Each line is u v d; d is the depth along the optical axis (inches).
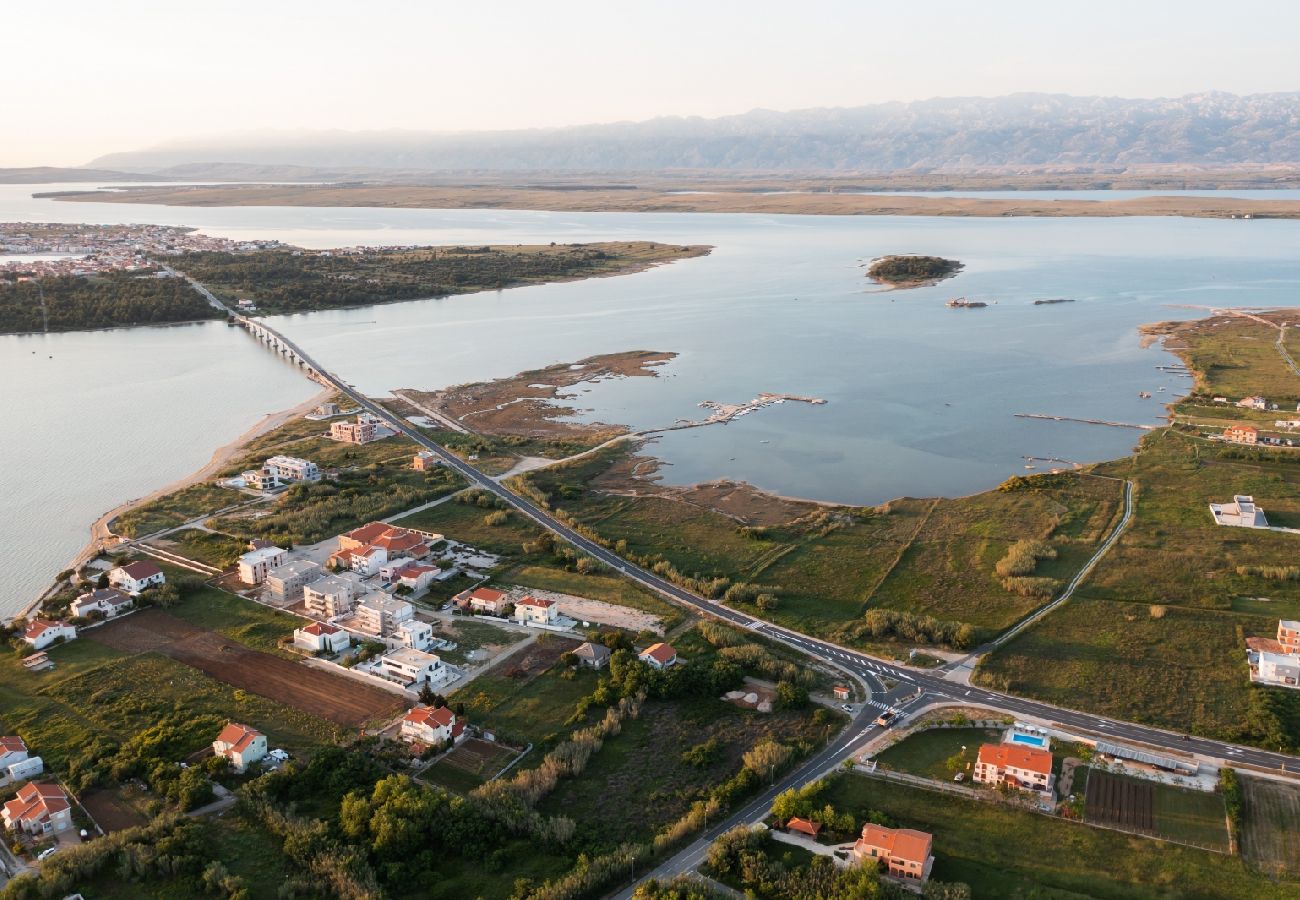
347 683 5895.7
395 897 4119.1
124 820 4630.9
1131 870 4252.0
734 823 4613.7
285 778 4862.2
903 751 5216.5
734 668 5944.9
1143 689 5772.6
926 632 6496.1
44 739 5260.8
